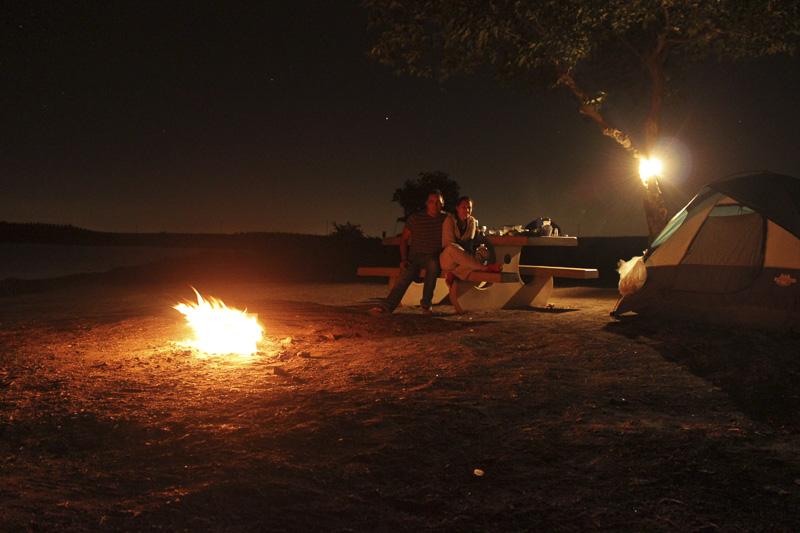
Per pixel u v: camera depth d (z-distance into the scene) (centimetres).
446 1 1006
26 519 234
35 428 354
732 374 471
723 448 317
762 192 694
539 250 2173
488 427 352
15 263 1955
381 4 1068
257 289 1277
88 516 239
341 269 1912
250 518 242
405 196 2162
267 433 343
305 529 234
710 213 744
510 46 1038
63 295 1161
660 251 773
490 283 916
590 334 653
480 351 568
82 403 404
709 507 253
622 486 273
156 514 240
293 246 2800
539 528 236
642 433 339
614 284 1395
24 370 500
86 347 609
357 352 575
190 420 368
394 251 2378
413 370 496
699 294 712
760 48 978
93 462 303
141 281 1479
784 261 664
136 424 360
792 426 352
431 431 344
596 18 911
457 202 870
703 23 898
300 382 460
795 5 877
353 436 337
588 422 361
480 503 257
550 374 479
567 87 1242
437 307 935
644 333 652
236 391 434
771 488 270
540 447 321
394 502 258
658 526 237
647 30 1138
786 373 462
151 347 605
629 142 1050
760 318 660
